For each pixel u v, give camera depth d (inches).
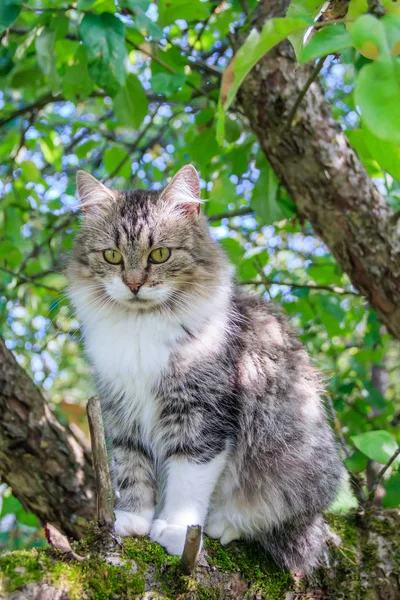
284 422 101.8
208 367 97.9
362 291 135.2
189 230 107.1
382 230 129.6
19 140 181.2
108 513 75.9
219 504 100.6
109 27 100.0
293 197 135.0
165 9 130.4
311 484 100.7
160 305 102.0
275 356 104.8
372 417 164.4
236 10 155.9
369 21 51.0
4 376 126.2
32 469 127.3
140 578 75.3
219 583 86.0
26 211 187.5
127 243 103.5
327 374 161.0
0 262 179.2
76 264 109.9
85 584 69.8
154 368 98.6
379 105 50.2
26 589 66.2
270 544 96.1
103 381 104.9
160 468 105.4
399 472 121.7
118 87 104.3
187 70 162.4
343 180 129.1
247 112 133.1
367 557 99.7
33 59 138.0
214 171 188.5
